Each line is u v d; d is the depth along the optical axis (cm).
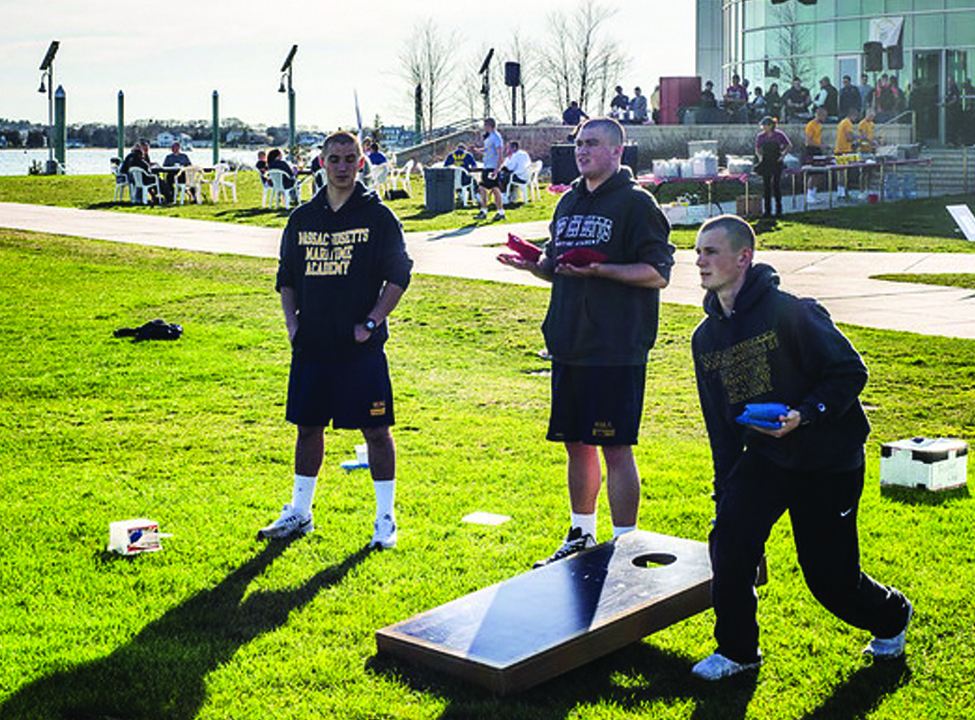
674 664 492
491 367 1212
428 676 473
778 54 4375
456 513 701
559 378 610
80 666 482
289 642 511
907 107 3928
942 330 1331
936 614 534
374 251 639
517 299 1605
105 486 760
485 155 2836
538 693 464
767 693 464
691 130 4103
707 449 862
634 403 598
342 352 636
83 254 2127
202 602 559
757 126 4109
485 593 514
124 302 1597
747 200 2800
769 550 620
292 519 655
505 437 896
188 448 870
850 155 3158
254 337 1352
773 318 459
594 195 599
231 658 495
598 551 556
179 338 1343
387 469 643
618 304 591
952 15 3919
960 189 3488
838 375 450
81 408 1003
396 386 1105
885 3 4041
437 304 1567
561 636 469
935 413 980
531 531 667
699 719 444
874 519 675
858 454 464
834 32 4197
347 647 507
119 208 3139
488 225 2630
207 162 6397
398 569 601
